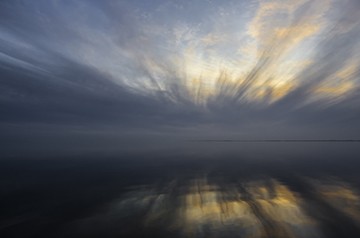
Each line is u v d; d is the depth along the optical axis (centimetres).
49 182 2944
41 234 1424
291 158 5688
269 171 3659
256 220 1573
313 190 2383
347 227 1441
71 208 1903
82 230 1471
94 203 2039
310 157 5859
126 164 4738
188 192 2378
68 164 4722
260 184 2714
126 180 3047
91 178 3203
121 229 1477
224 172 3641
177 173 3588
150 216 1691
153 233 1408
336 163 4538
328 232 1377
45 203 2055
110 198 2189
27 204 2027
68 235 1405
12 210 1872
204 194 2286
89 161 5291
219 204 1945
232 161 5241
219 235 1361
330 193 2259
